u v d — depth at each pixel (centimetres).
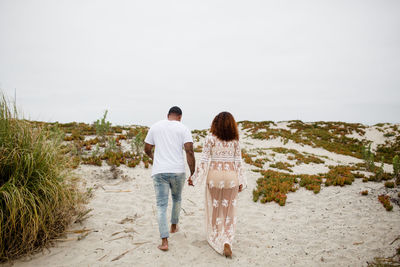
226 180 325
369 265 295
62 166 371
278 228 425
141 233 376
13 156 303
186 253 321
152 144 348
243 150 1463
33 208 300
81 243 331
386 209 473
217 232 331
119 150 939
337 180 701
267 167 1086
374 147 1942
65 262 287
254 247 349
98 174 668
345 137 2097
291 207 546
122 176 675
